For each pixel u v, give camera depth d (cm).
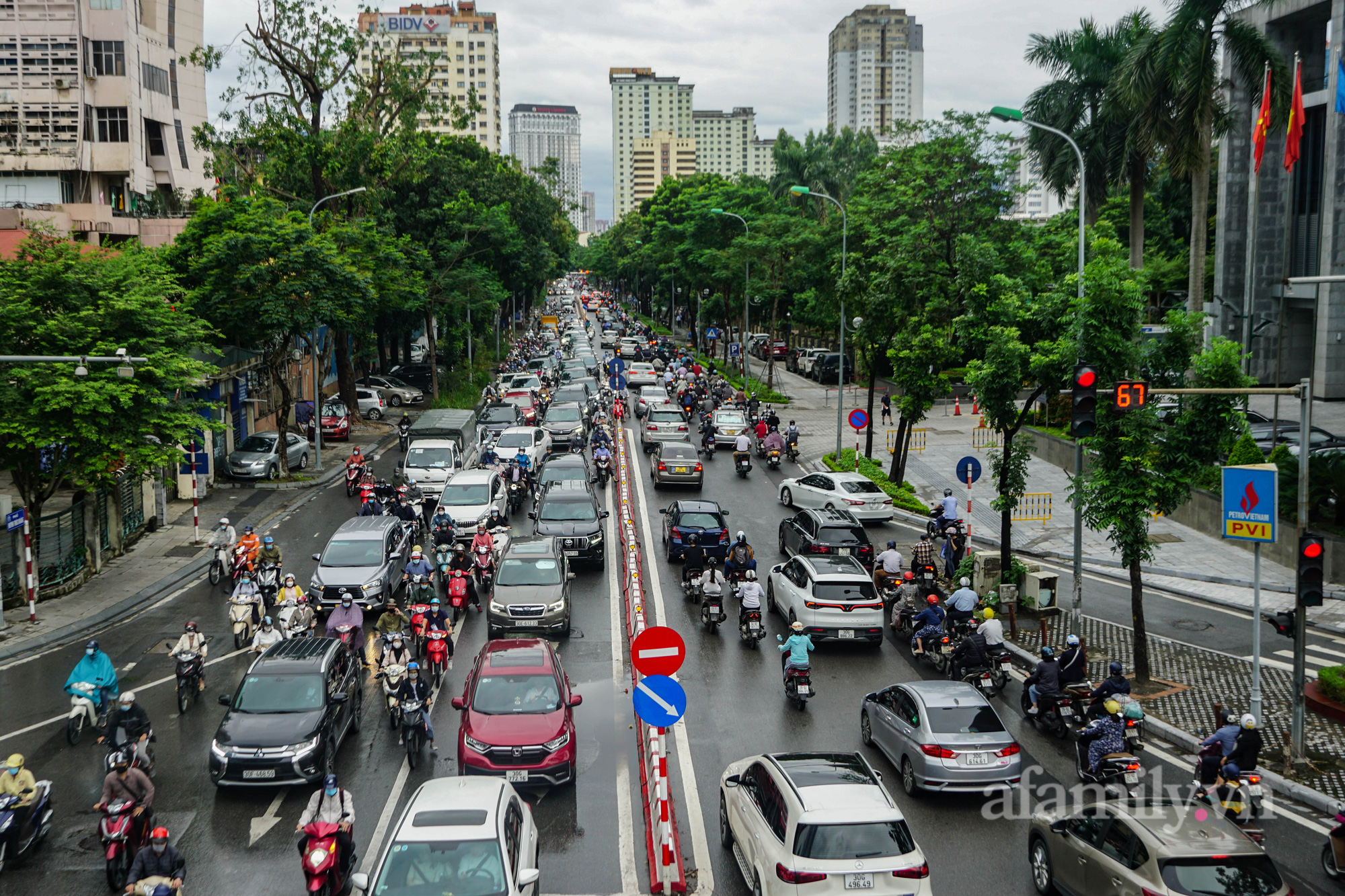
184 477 3350
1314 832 1254
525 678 1462
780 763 1125
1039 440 3984
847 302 3741
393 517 2497
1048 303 2047
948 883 1133
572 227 15500
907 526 3008
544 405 5025
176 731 1600
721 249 7106
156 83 5656
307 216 4250
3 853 1184
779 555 2662
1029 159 4738
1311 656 1875
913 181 4769
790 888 963
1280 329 4028
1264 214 4753
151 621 2191
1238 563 2566
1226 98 4694
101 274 2448
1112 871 966
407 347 6969
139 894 1039
